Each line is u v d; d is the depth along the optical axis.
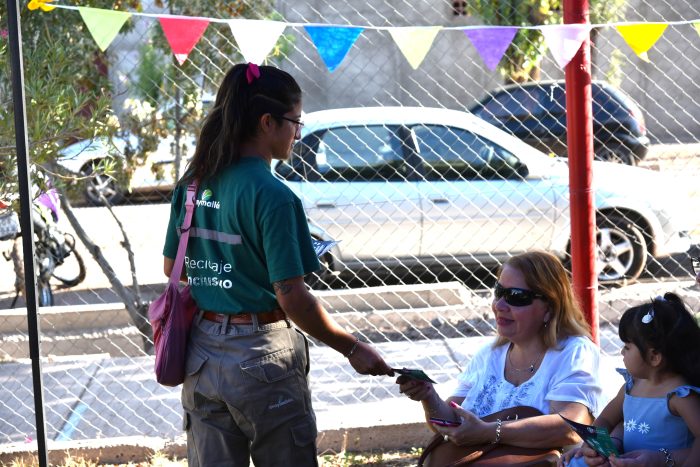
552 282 3.78
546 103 11.49
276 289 3.34
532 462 3.56
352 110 8.95
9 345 7.70
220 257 3.48
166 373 3.53
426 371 6.78
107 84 7.62
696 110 16.73
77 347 7.83
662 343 3.31
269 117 3.46
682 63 16.64
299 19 15.97
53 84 5.58
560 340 3.84
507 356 3.96
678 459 3.31
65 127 5.68
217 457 3.58
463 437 3.57
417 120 8.89
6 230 8.18
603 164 9.70
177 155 8.02
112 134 6.27
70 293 10.15
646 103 16.77
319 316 3.41
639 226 9.27
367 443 5.63
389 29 4.26
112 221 12.65
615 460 3.23
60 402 6.40
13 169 5.57
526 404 3.77
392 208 8.77
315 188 8.72
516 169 8.91
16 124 3.57
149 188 13.14
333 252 8.78
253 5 8.25
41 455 3.73
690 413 3.28
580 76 5.04
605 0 12.68
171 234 3.73
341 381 6.60
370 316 8.11
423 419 5.68
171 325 3.54
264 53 4.18
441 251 8.89
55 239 9.09
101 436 5.82
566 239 8.94
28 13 7.05
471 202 8.84
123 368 7.06
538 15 11.75
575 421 3.62
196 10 7.88
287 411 3.48
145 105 7.93
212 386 3.47
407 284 9.37
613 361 6.65
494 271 9.30
